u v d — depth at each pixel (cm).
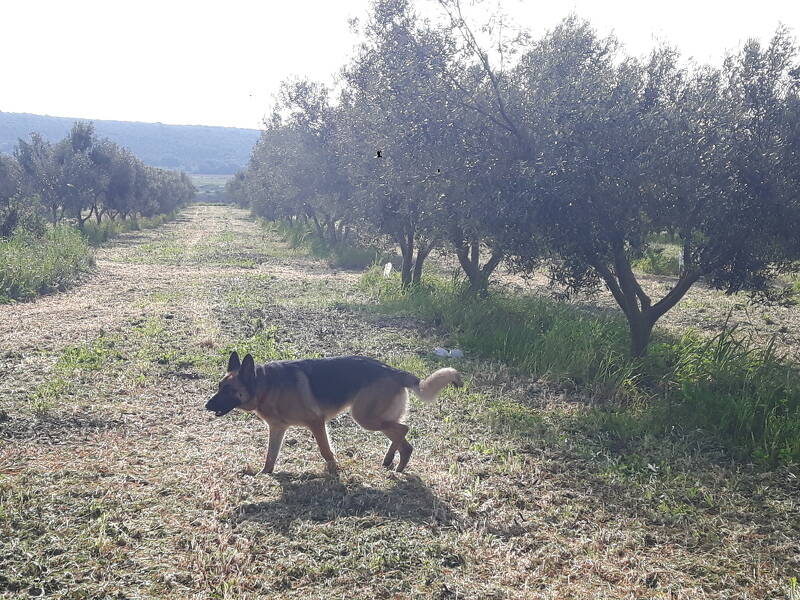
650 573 494
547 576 485
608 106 954
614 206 940
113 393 884
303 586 456
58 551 482
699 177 911
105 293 1741
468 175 1048
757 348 1221
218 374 998
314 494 607
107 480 614
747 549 538
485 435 799
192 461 676
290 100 2681
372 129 1487
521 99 1074
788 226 903
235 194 9100
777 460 730
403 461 666
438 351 1197
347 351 1191
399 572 477
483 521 564
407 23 1232
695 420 842
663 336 1366
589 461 725
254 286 1969
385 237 2059
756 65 916
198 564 475
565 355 1112
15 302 1535
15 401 823
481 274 1666
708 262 973
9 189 3466
